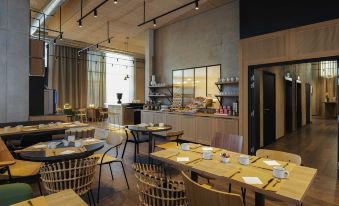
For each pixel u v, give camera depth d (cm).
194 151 255
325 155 517
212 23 663
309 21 409
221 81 615
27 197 168
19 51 522
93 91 1333
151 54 841
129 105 1059
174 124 680
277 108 710
